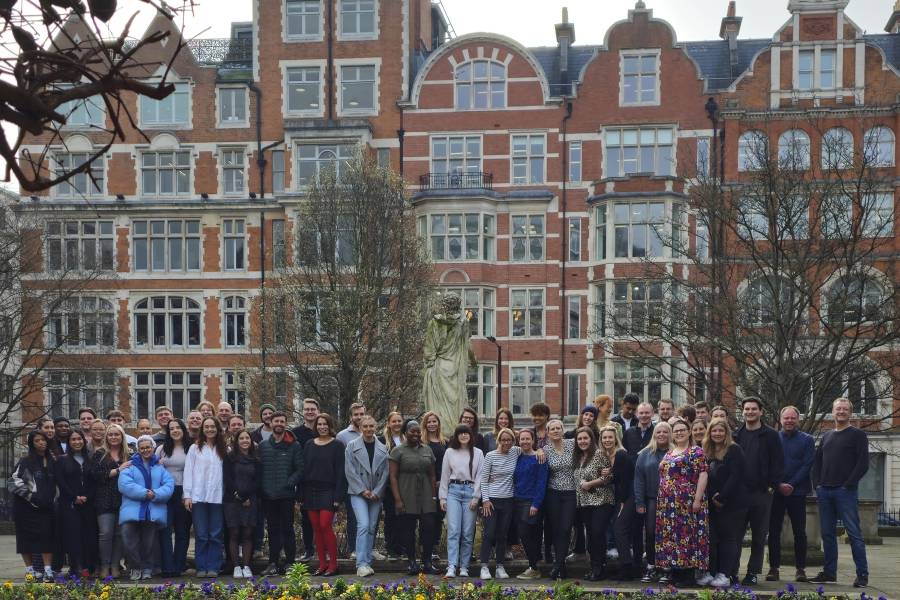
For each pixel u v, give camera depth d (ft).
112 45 13.67
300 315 105.09
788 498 45.34
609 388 130.52
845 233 94.32
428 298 105.19
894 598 40.16
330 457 46.98
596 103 136.26
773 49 132.16
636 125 134.82
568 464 45.14
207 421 47.32
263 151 140.26
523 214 136.67
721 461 42.47
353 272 111.24
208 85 141.49
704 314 88.74
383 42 139.54
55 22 13.74
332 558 46.73
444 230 135.23
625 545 44.24
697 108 134.21
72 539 47.03
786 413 45.65
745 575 46.03
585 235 135.33
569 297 135.33
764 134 99.60
